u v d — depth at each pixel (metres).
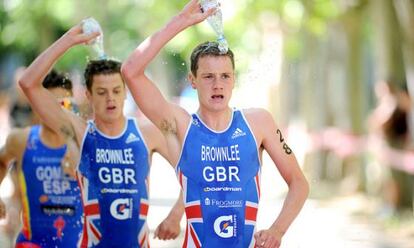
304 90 69.88
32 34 89.88
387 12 48.72
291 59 72.88
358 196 56.72
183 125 19.55
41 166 24.61
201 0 19.27
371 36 76.50
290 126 78.75
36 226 24.69
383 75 48.69
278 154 19.89
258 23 69.69
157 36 19.19
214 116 19.56
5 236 34.56
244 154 19.52
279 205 48.16
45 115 21.62
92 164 21.61
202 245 19.27
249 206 19.53
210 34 62.84
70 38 21.08
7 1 86.50
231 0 65.06
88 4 81.56
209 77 19.30
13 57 128.25
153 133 21.92
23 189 24.86
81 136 21.66
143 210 21.78
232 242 19.31
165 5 69.38
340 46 69.88
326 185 63.91
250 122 19.73
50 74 24.38
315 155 66.44
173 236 22.06
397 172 46.25
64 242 24.59
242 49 68.00
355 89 62.38
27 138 24.69
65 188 24.53
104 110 21.48
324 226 41.34
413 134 46.41
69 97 24.53
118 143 21.64
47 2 82.19
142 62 19.20
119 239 21.50
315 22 61.56
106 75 21.41
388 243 36.97
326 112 70.06
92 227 21.53
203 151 19.42
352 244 35.72
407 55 46.66
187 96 104.31
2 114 87.75
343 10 61.28
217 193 19.34
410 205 46.34
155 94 19.48
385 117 46.62
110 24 91.12
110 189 21.53
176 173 19.70
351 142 61.03
